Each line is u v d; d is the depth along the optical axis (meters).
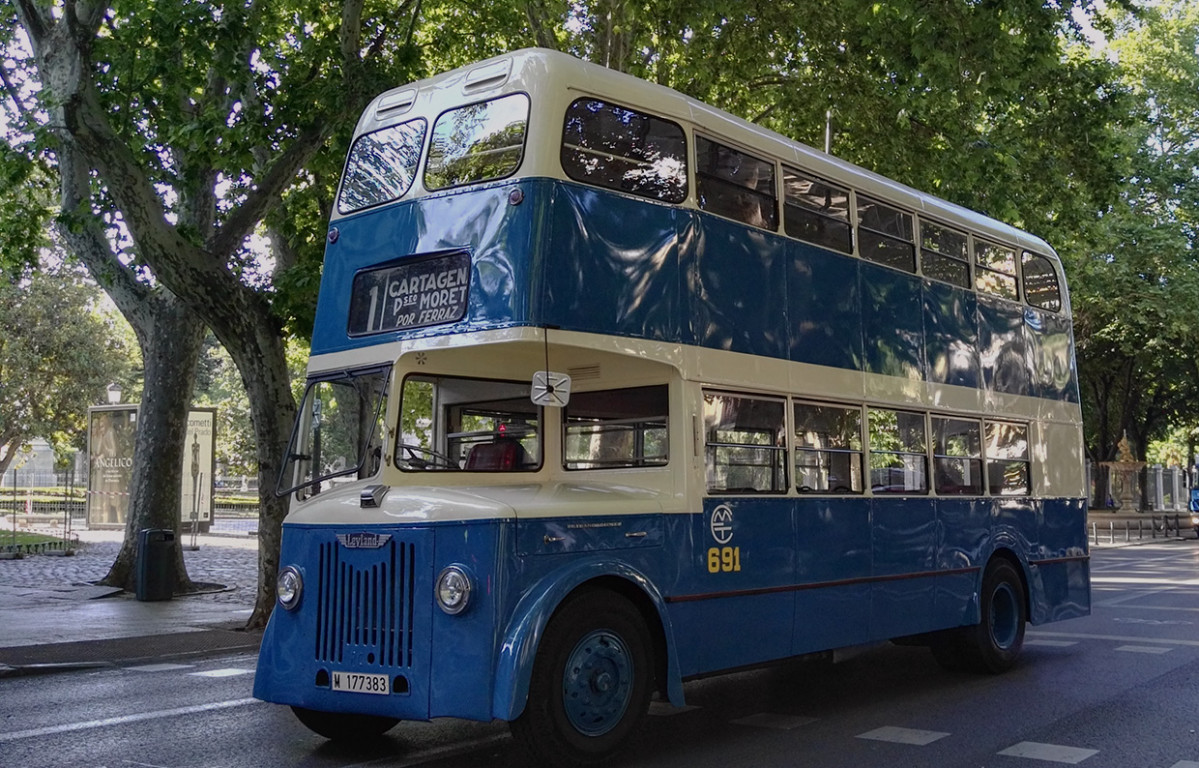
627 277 7.31
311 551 6.97
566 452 7.80
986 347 11.38
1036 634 13.47
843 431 9.17
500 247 6.89
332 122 14.34
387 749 7.43
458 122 7.47
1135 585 19.94
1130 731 7.92
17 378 41.12
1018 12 14.30
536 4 18.84
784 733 7.91
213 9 14.38
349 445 7.34
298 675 6.88
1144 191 37.09
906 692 9.73
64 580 19.91
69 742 7.67
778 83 19.53
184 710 8.88
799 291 8.88
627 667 6.84
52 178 18.25
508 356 7.29
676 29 16.64
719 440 7.87
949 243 11.05
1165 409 46.69
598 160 7.28
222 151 14.76
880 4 14.96
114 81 14.99
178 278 13.55
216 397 65.50
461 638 6.30
